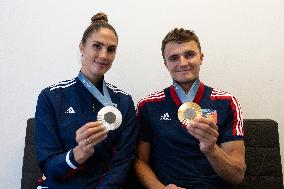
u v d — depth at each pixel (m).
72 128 1.30
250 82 1.83
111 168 1.31
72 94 1.36
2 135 1.87
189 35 1.46
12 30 1.89
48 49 1.88
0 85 1.88
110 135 1.35
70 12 1.88
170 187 1.28
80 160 1.18
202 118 1.22
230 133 1.40
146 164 1.47
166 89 1.54
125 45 1.86
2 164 1.86
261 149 1.56
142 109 1.52
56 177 1.23
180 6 1.85
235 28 1.84
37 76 1.87
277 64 1.82
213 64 1.84
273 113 1.82
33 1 1.89
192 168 1.37
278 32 1.83
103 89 1.41
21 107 1.87
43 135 1.28
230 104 1.45
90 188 1.25
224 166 1.27
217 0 1.84
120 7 1.87
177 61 1.44
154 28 1.85
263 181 1.53
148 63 1.85
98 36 1.36
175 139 1.41
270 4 1.83
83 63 1.41
